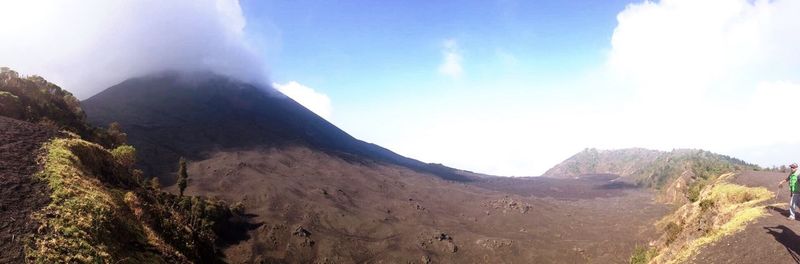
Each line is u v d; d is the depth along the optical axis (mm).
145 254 21125
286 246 108500
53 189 20375
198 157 184375
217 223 104812
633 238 119375
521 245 121438
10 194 18719
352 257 108500
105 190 24234
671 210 139125
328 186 171000
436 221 151500
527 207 178625
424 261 109750
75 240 17656
